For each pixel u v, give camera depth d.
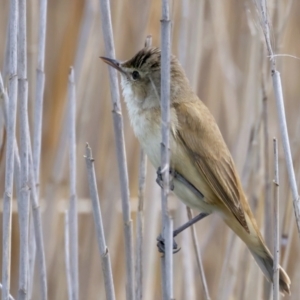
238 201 7.92
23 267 6.84
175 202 10.81
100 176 10.97
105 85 10.86
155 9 10.41
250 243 8.09
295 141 9.30
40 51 7.76
